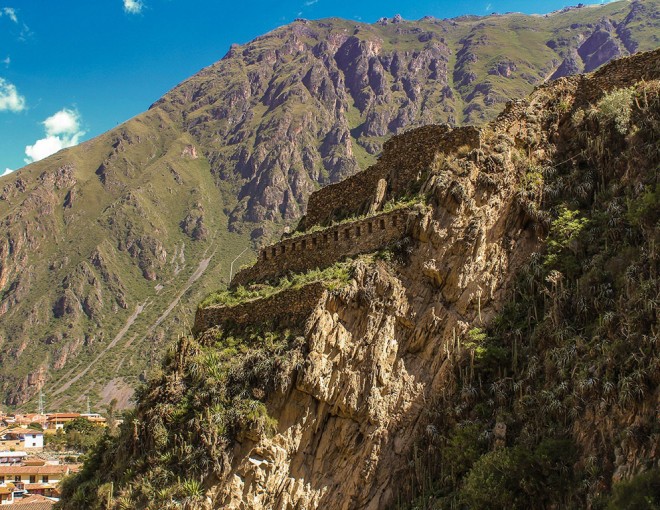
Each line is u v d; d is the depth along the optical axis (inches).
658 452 1435.8
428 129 2303.2
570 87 2271.2
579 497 1521.9
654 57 2172.7
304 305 2049.7
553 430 1652.3
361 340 1927.9
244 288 2378.2
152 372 2242.9
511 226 2052.2
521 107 2222.0
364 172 2459.4
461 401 1835.6
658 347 1545.3
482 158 2082.9
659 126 1987.0
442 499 1697.8
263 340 2071.9
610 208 1921.8
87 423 5885.8
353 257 2132.1
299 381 1894.7
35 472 4288.9
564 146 2185.0
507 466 1605.6
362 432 1872.5
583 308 1791.3
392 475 1830.7
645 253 1740.9
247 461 1850.4
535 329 1841.8
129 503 1902.1
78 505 2103.8
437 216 2022.6
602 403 1587.1
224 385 1989.4
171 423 2007.9
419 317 1951.3
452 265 1969.7
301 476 1856.5
